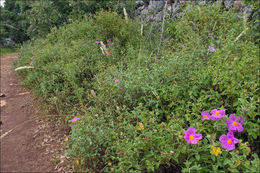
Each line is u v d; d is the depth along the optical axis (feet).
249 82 8.05
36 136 10.57
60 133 10.52
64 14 33.78
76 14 31.37
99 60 14.73
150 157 6.70
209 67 9.39
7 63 31.99
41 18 32.48
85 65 14.73
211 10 15.47
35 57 17.60
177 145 6.52
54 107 12.51
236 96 8.32
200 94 8.85
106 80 10.89
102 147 8.32
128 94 9.27
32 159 8.99
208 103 8.23
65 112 11.96
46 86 13.99
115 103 9.59
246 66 9.14
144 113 7.91
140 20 22.70
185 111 8.36
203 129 6.78
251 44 11.71
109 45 17.29
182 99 8.92
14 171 8.40
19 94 16.74
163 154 6.16
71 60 15.67
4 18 71.51
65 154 8.98
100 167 7.77
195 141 5.59
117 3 30.17
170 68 9.78
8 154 9.44
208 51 10.89
